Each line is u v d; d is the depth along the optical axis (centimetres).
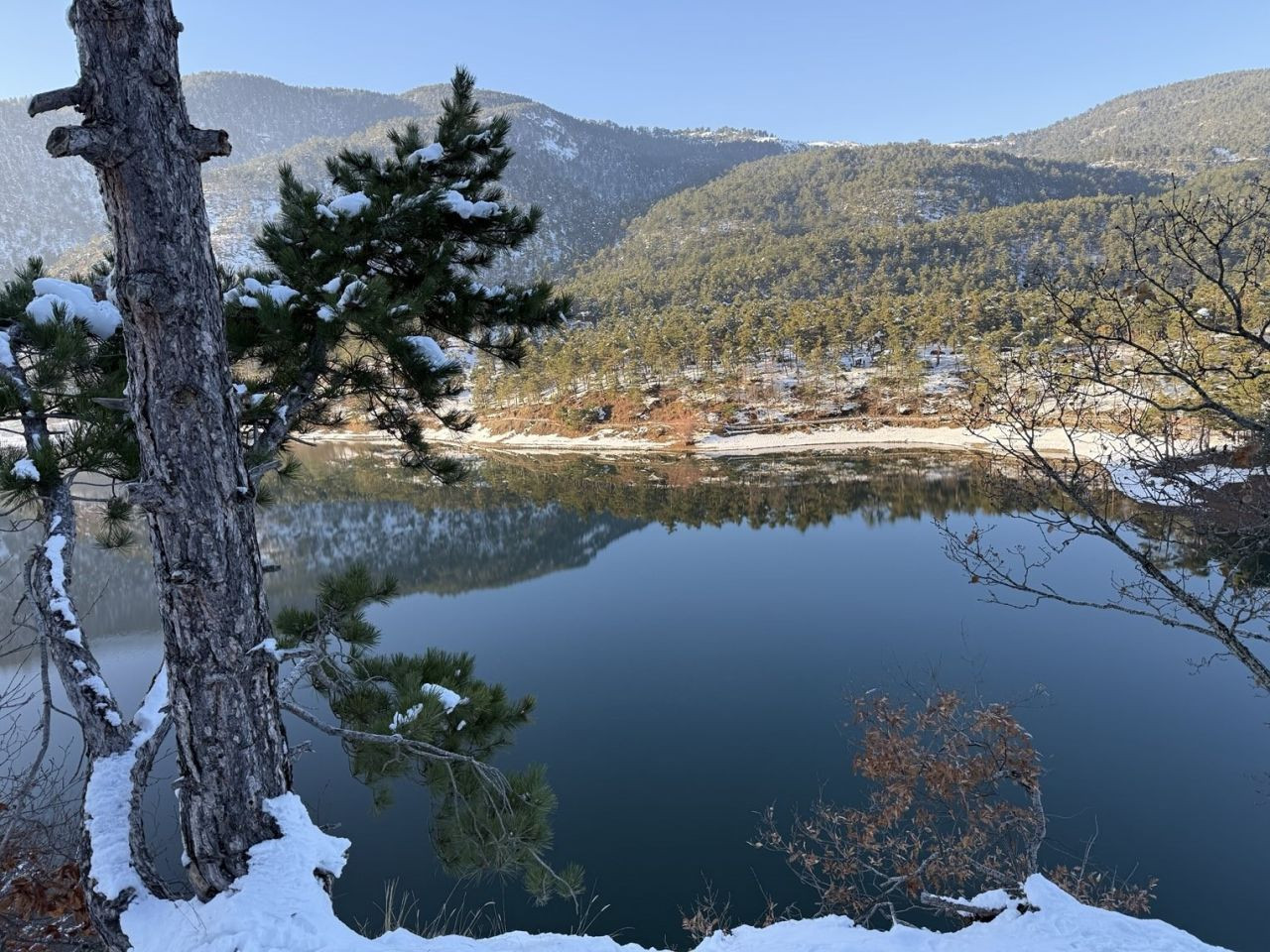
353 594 504
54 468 394
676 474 5638
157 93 285
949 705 717
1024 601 2092
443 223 629
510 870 461
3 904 414
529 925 962
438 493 5244
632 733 1552
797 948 348
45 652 377
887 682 1692
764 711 1620
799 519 3894
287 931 272
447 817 473
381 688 511
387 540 3866
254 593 329
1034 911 333
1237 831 1099
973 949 313
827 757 1401
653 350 8556
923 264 16162
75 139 265
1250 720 1423
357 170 659
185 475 301
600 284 17925
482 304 632
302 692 1544
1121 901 778
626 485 5300
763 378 8312
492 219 632
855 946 334
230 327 513
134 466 434
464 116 652
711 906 944
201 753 311
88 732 362
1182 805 1170
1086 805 1180
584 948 335
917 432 6544
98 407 432
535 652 2123
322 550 3653
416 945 309
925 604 2247
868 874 930
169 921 290
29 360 438
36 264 566
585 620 2414
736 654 1981
